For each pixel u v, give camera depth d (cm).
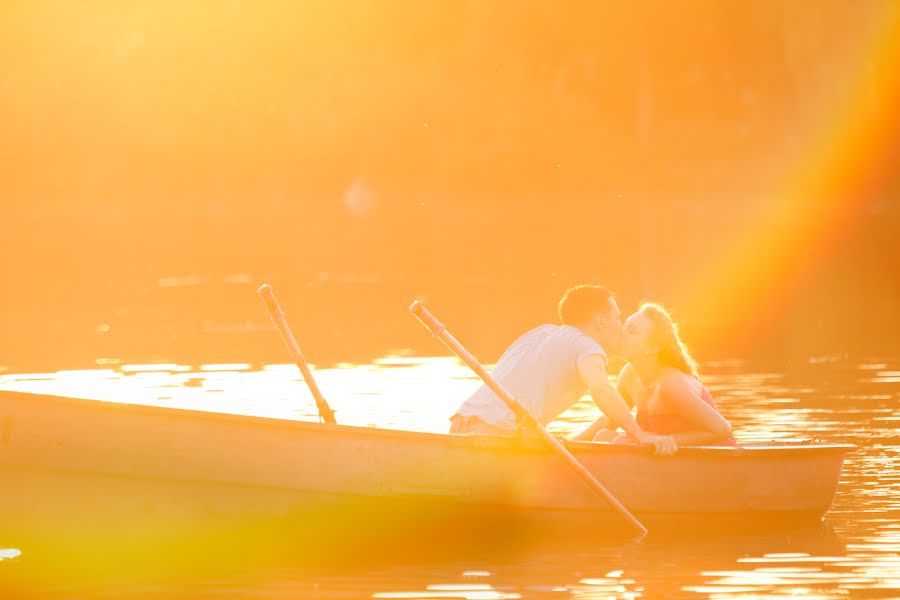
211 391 4288
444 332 2602
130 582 2283
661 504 2636
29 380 4591
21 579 2302
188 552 2448
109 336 5922
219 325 6316
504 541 2572
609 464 2609
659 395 2762
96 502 2397
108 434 2380
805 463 2675
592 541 2559
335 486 2491
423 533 2572
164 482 2414
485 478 2567
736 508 2658
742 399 3928
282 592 2216
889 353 4850
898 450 3194
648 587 2219
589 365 2653
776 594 2158
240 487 2448
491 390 2706
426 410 3881
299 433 2467
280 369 4791
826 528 2600
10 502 2362
